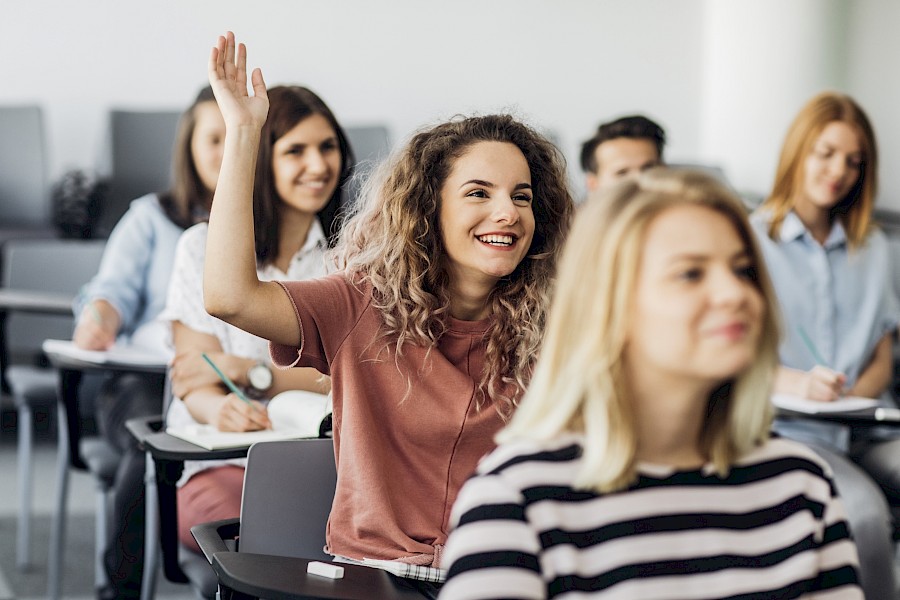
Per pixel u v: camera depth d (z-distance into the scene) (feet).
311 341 7.25
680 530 4.42
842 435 12.12
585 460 4.33
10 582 13.33
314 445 7.61
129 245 13.05
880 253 12.84
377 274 7.40
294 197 10.18
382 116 24.80
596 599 4.30
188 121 13.08
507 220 7.27
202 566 8.80
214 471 9.77
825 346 12.51
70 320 15.70
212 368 9.99
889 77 24.57
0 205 21.44
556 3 25.34
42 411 20.52
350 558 7.18
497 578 4.17
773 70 23.93
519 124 7.68
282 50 24.22
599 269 4.36
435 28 24.88
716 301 4.27
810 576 4.61
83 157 23.31
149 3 23.47
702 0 25.90
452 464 7.35
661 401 4.43
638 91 25.84
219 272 7.07
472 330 7.50
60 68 23.13
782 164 12.63
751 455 4.66
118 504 10.87
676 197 4.39
